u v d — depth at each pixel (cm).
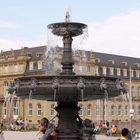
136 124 8325
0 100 12394
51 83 1969
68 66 2188
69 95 2012
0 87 12812
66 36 2202
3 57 12812
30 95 2070
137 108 14550
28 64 12362
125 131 1725
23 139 5012
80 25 2170
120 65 14212
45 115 11769
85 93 1997
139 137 3634
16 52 12769
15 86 2062
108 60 13862
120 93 2097
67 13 2284
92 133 2169
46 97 2148
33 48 12662
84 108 12275
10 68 12644
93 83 1977
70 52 2211
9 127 8475
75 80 1967
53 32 2222
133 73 14662
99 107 12544
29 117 11906
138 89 14738
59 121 2141
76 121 2159
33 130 8288
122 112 13362
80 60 9869
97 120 12431
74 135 2111
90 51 12875
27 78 2027
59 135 2109
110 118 12938
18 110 11888
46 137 2089
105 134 6600
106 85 1988
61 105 2139
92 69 12700
